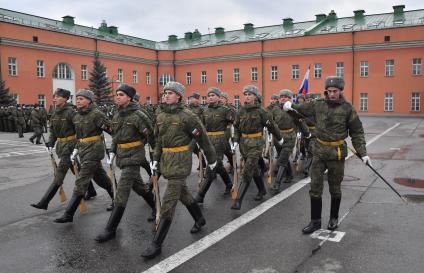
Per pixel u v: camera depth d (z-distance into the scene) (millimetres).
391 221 5781
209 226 5691
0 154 14484
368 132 21594
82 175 6000
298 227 5594
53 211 6672
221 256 4621
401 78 37875
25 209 6793
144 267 4371
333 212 5531
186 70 48906
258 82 44500
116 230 5613
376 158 11938
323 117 5227
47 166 11594
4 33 32812
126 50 44812
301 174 9492
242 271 4219
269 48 43500
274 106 8469
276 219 5973
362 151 5164
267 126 6688
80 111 5977
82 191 6000
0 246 5059
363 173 9477
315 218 5402
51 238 5328
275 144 8516
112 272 4266
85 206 6566
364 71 39500
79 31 44219
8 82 33188
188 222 5918
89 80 40625
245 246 4914
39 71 36000
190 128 4777
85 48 40094
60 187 6984
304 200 7055
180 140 4805
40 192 8125
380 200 6973
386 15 42688
